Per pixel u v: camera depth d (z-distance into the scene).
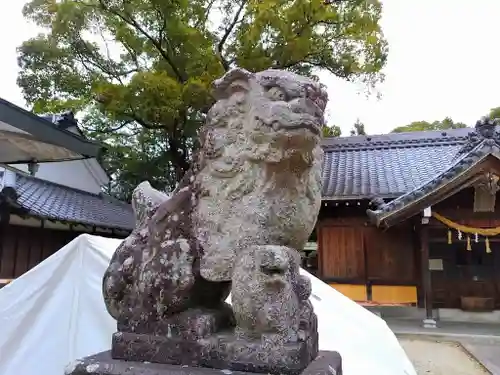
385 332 3.81
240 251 1.72
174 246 1.79
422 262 10.52
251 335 1.63
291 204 1.78
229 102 1.84
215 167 1.81
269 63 10.93
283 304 1.60
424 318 10.94
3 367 3.19
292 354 1.51
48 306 3.35
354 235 11.70
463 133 14.34
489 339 8.89
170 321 1.72
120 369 1.61
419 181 11.67
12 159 5.23
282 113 1.66
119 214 14.56
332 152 14.87
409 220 11.05
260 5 10.63
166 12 10.73
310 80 1.80
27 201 9.78
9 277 8.69
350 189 11.55
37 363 3.19
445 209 10.65
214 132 1.85
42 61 11.06
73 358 3.15
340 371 1.75
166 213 1.88
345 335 3.45
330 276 11.64
